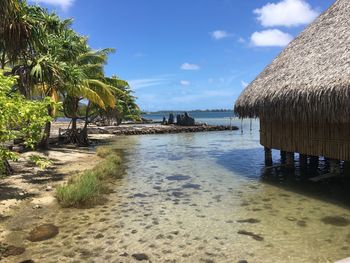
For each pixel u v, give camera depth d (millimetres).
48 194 10195
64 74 15461
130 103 51844
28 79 13781
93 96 21156
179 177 13672
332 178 12211
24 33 12992
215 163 17234
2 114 7207
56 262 5957
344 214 8492
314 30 13344
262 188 11461
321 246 6598
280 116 11398
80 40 22203
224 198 10297
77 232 7371
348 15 11828
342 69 9281
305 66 11273
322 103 9375
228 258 6148
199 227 7762
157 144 27844
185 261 6047
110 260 6066
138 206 9422
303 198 10039
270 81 12523
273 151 21719
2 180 11922
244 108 13508
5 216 8266
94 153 20516
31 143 9219
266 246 6648
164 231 7496
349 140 10445
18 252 6340
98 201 9766
